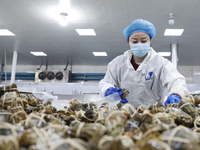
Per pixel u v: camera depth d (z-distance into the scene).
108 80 1.99
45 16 4.52
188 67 8.84
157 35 5.44
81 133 0.46
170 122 0.59
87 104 1.02
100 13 4.29
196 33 5.21
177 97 1.26
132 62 1.95
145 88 1.85
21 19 4.72
